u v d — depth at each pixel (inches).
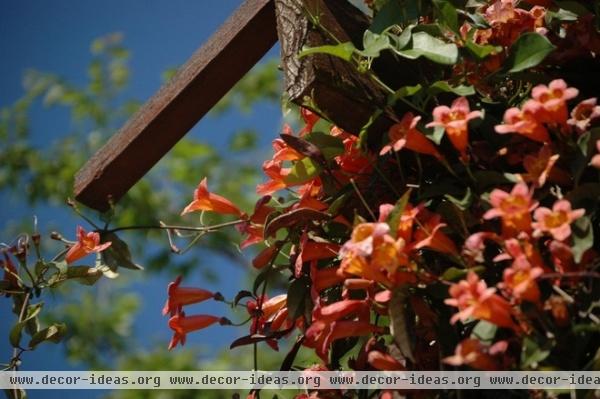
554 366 83.4
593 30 100.3
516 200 85.4
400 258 87.7
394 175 102.0
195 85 116.5
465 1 103.0
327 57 97.7
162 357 325.4
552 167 92.4
